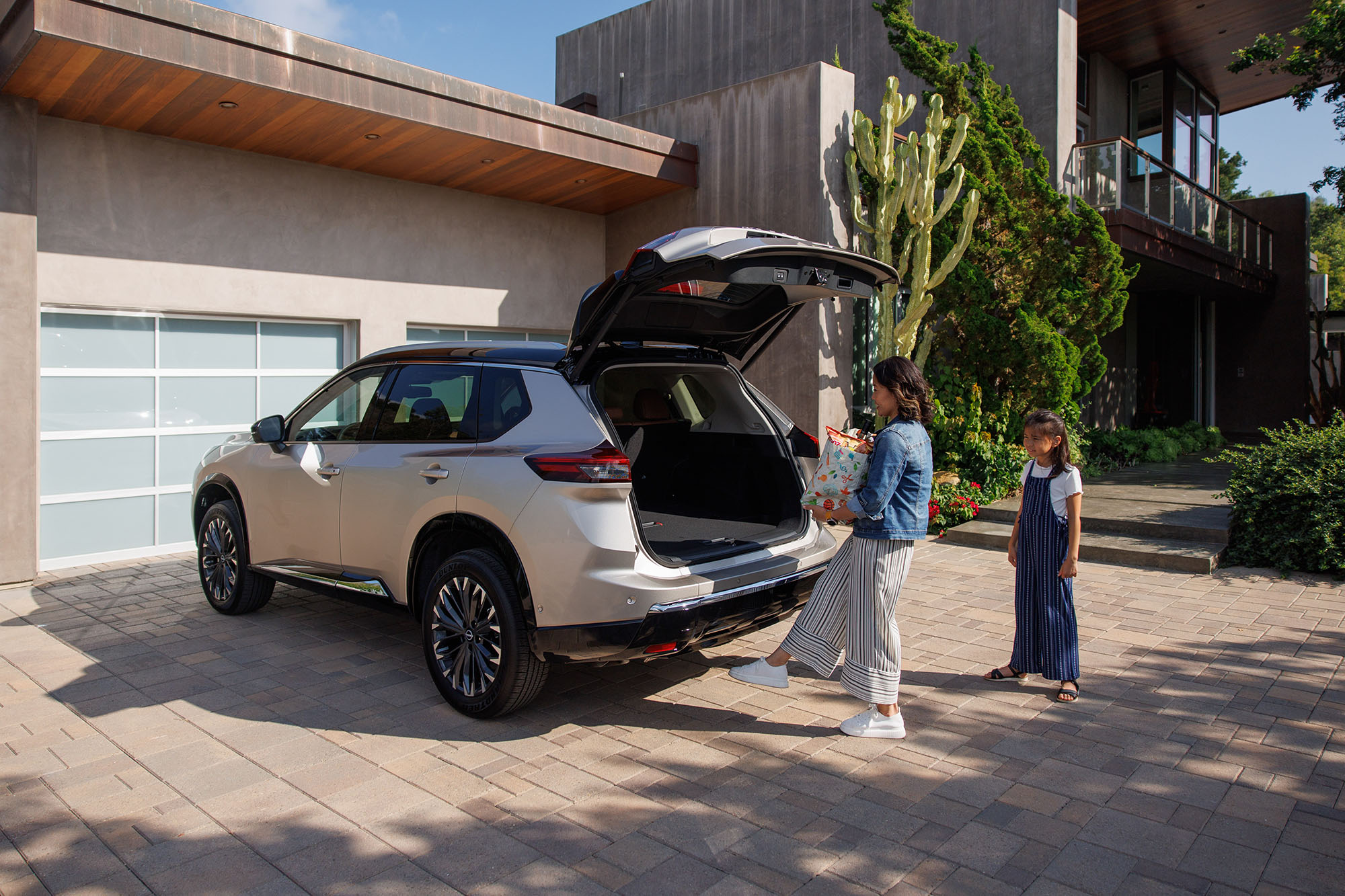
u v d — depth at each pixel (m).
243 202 8.16
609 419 3.97
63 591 6.59
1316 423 17.78
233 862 2.91
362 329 9.04
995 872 2.85
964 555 7.89
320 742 3.88
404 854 2.96
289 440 5.42
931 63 9.76
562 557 3.74
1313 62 13.09
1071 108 12.49
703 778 3.54
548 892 2.74
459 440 4.33
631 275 3.77
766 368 9.62
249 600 5.79
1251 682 4.61
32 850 2.99
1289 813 3.22
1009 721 4.12
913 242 9.57
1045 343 9.61
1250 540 7.33
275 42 6.67
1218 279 15.97
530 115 8.31
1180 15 14.42
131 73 6.30
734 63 15.57
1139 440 14.69
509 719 4.16
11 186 6.61
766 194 9.56
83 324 7.39
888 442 3.71
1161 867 2.87
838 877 2.82
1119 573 7.13
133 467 7.71
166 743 3.88
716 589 3.92
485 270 10.06
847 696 4.48
